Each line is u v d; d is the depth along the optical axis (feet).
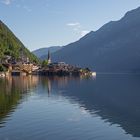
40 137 186.70
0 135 190.39
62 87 631.15
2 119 240.73
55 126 215.31
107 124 226.99
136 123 231.30
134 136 193.06
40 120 236.84
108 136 192.34
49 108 302.66
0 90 524.52
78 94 470.80
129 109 307.17
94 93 495.00
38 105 325.01
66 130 204.54
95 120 241.96
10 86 633.61
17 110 287.07
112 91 541.75
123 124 227.81
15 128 207.92
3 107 307.17
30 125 217.97
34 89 554.87
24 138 183.73
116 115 268.00
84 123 228.63
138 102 369.71
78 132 200.13
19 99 383.04
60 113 272.31
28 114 264.31
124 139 186.60
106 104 347.36
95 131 203.72
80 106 324.80
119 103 359.46
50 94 459.32
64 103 348.59
